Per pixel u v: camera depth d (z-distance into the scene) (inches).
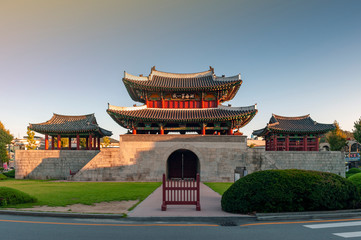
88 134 1584.6
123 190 922.7
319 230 417.1
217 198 750.5
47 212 523.8
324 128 1462.8
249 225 453.4
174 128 1451.8
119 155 1350.9
